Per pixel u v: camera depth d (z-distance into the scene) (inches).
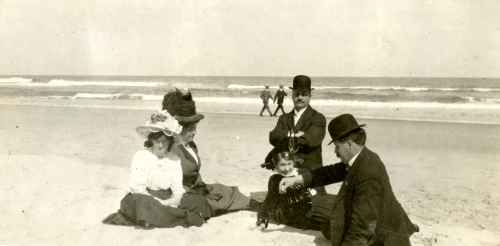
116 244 158.2
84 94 1362.0
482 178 297.9
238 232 176.7
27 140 441.7
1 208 201.6
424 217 205.8
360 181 135.6
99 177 272.8
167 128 175.3
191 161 197.8
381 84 2345.0
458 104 1012.5
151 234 169.8
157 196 185.2
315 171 162.2
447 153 400.2
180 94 195.5
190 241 163.3
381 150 418.6
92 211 200.4
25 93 1418.6
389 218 135.0
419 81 2859.3
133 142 438.6
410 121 677.3
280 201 183.3
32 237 164.7
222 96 1343.5
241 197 215.9
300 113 201.5
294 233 176.4
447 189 266.2
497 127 594.6
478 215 208.7
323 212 174.1
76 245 156.9
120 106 999.6
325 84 2401.6
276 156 176.7
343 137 137.7
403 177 301.7
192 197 191.0
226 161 350.3
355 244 133.2
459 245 165.9
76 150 383.2
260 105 1073.5
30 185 245.6
